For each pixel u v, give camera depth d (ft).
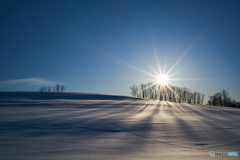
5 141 23.27
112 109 79.25
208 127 34.63
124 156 17.26
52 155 17.47
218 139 24.68
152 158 16.72
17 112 62.28
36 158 16.56
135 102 131.64
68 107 85.97
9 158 16.53
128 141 23.58
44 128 33.32
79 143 22.44
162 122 40.98
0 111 65.26
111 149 19.70
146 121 42.55
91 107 88.53
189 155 17.71
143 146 21.04
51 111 66.85
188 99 209.87
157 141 23.57
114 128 33.50
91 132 29.89
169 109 85.25
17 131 30.32
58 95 164.14
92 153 18.20
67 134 28.27
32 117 49.01
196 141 23.56
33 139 24.61
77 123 39.09
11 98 133.18
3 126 34.91
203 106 114.21
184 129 32.37
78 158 16.61
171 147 20.66
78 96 163.12
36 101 116.26
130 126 35.55
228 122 42.57
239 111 82.17
